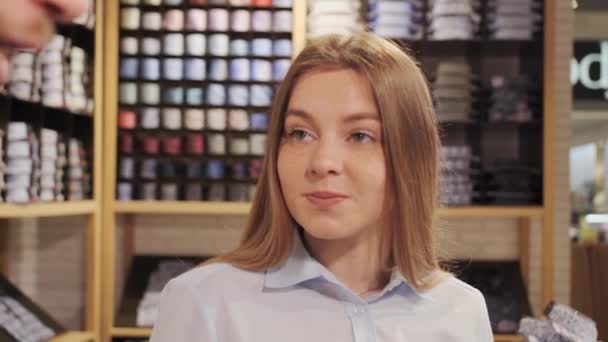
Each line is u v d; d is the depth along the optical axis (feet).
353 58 3.42
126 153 12.56
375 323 3.61
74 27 11.05
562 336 5.97
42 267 13.82
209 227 14.19
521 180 12.96
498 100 13.02
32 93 9.48
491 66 14.19
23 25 0.92
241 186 12.60
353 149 3.36
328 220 3.28
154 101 12.49
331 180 3.25
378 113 3.40
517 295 13.35
